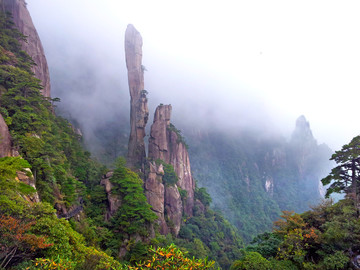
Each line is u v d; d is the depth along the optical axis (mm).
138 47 78750
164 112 76000
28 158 22422
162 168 60562
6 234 9555
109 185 39031
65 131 45594
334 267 15805
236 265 17859
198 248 49344
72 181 30750
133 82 76875
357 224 17328
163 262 8656
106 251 28281
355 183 22672
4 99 26750
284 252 18625
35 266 9797
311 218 22422
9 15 47750
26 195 16734
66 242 12430
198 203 73375
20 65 38000
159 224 51281
